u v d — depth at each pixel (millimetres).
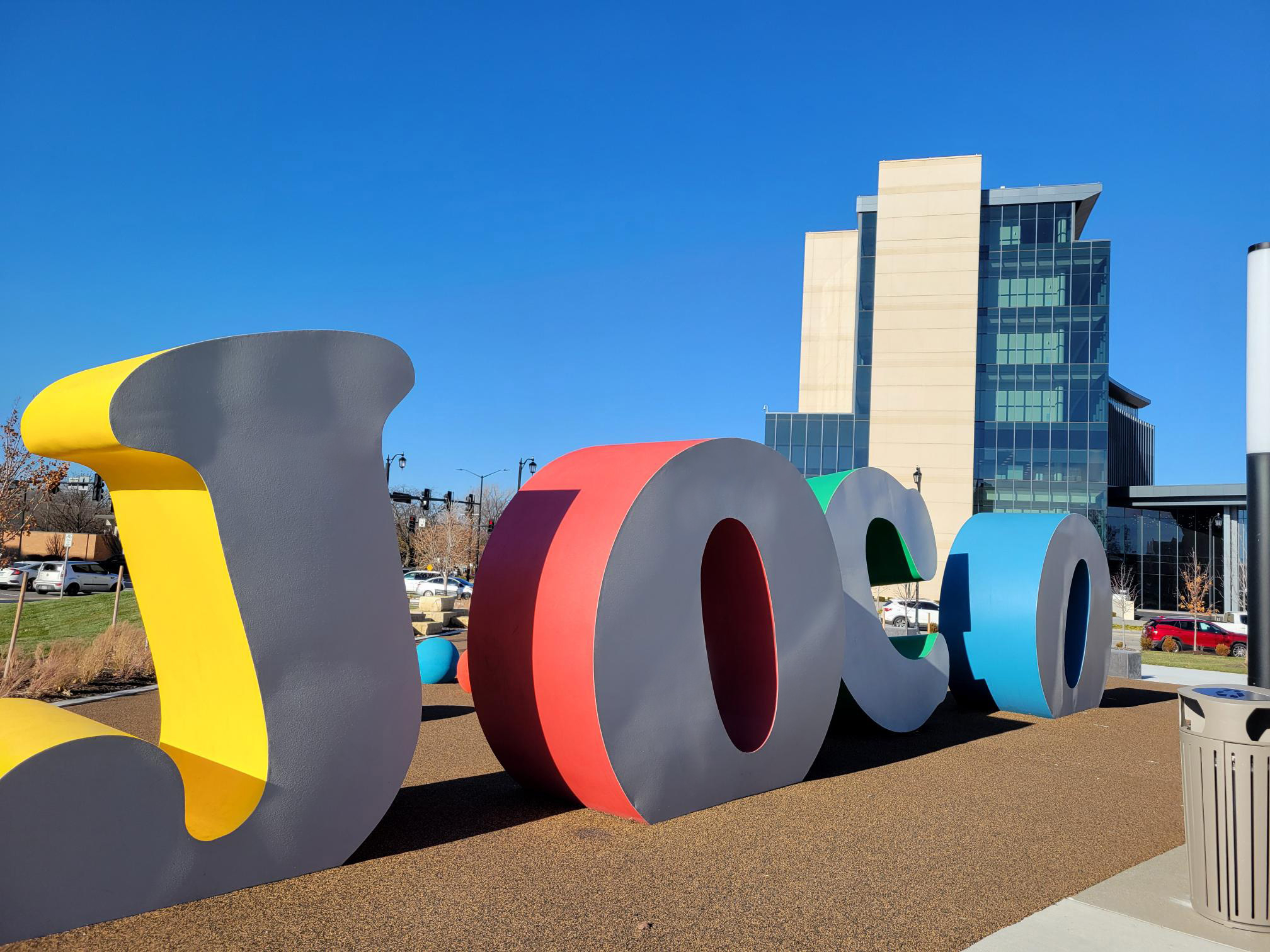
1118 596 46906
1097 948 4516
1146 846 6254
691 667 6887
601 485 6965
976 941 4566
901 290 59469
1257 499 7785
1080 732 10805
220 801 5066
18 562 35906
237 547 4914
